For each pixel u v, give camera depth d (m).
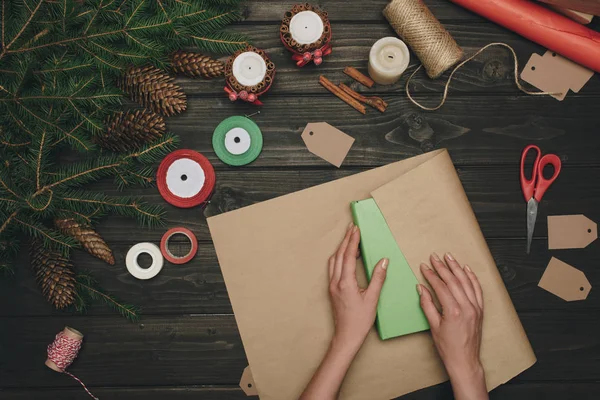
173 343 0.96
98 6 0.89
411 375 0.91
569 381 0.94
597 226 0.96
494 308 0.91
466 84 0.97
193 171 0.95
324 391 0.82
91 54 0.90
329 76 0.97
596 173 0.96
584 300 0.95
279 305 0.93
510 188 0.96
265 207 0.94
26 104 0.89
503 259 0.96
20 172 0.90
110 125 0.92
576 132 0.97
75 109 0.89
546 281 0.95
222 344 0.96
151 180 0.94
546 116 0.97
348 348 0.84
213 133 0.96
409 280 0.90
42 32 0.88
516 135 0.97
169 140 0.92
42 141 0.88
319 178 0.96
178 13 0.89
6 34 0.88
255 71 0.91
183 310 0.96
